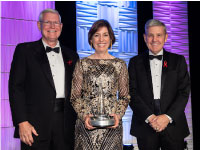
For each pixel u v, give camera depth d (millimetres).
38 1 4000
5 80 3785
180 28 4527
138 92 2734
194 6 4457
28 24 3941
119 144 2312
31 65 2455
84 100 2318
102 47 2354
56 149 2457
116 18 4305
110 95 2303
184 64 2754
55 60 2596
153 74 2783
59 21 2664
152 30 2707
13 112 2354
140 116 2617
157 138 2641
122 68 2391
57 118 2449
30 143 2318
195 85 4340
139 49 4289
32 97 2432
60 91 2506
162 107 2621
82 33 4113
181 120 2686
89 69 2322
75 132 2389
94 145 2246
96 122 2127
